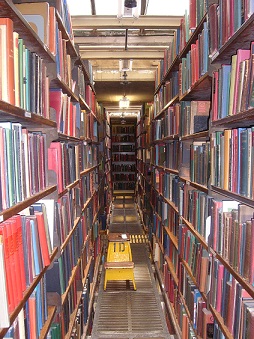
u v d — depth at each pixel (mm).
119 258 4348
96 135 5094
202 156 2137
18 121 1383
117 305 3855
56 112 2027
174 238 3287
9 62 1096
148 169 6270
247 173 1312
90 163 4086
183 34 2660
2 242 1011
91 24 3143
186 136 2521
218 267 1719
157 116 4551
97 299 4016
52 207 1780
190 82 2330
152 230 5234
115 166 11914
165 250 3828
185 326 2523
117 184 11883
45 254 1509
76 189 2855
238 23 1364
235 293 1459
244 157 1344
